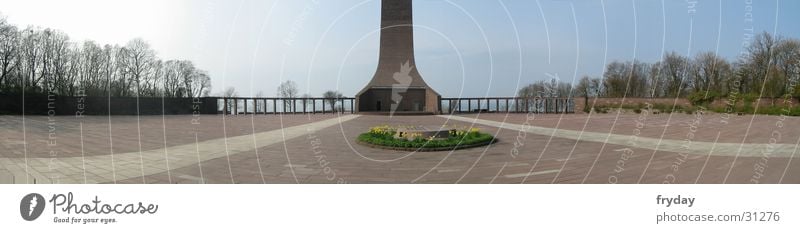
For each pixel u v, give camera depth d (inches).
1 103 932.6
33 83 1179.9
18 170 278.1
